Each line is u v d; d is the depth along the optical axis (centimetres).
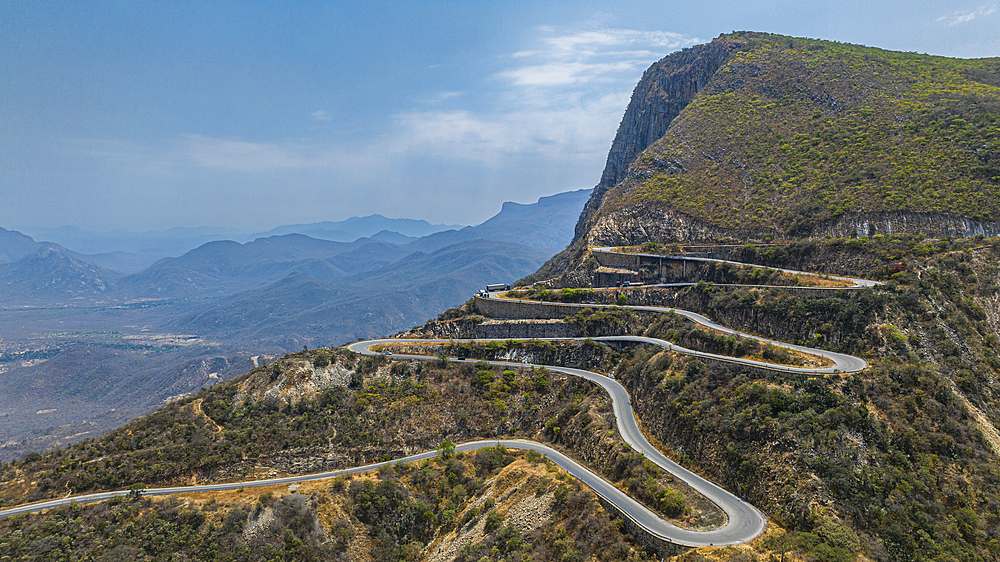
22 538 9194
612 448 10469
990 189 13975
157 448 12050
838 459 7856
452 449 12488
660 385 11481
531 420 13575
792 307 12069
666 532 7725
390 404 14012
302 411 13675
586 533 8444
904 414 8388
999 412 9012
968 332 10094
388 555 10000
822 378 9250
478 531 9675
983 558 6744
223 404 13938
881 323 10338
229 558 9331
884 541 6956
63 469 11394
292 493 10706
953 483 7544
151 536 9475
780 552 6862
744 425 9038
